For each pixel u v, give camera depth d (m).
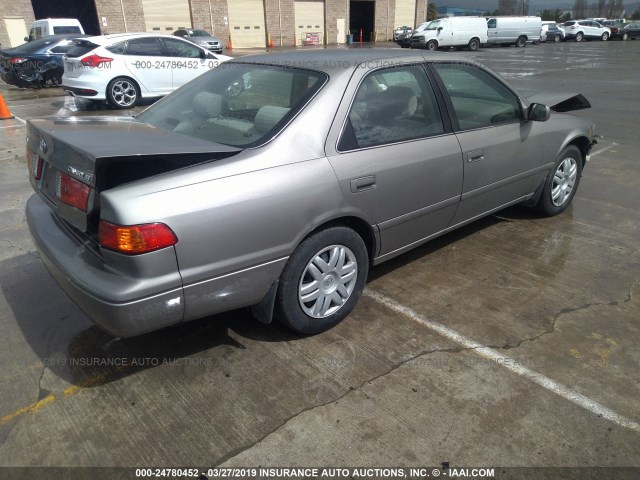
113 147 2.20
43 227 2.71
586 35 36.38
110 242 2.10
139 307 2.14
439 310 3.14
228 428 2.26
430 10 46.06
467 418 2.30
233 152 2.40
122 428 2.27
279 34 33.88
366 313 3.11
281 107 2.71
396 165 2.92
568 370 2.60
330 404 2.39
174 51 11.09
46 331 2.97
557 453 2.13
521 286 3.41
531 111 3.78
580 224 4.43
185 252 2.18
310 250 2.64
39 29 17.86
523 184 4.04
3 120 9.56
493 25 30.16
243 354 2.75
